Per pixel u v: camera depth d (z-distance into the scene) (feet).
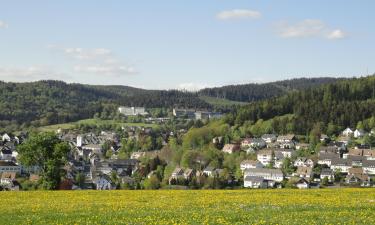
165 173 595.47
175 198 154.71
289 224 90.94
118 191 195.31
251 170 616.39
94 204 134.41
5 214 111.65
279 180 598.34
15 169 611.47
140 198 156.04
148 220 96.22
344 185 529.04
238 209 116.67
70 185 263.90
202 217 100.63
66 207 126.72
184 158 640.99
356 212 108.99
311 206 122.42
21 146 249.96
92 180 536.42
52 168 245.65
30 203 140.26
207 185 462.60
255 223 90.94
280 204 128.88
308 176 603.26
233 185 531.50
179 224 89.66
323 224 90.79
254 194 171.73
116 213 109.19
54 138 252.62
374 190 192.95
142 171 624.59
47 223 95.45
